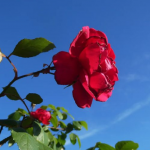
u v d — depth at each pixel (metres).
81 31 0.30
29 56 0.32
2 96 0.32
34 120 0.36
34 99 0.36
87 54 0.28
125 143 0.48
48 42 0.31
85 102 0.30
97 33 0.32
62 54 0.29
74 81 0.29
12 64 0.30
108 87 0.29
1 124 0.37
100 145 0.49
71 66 0.28
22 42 0.30
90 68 0.28
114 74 0.31
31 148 0.27
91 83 0.29
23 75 0.30
